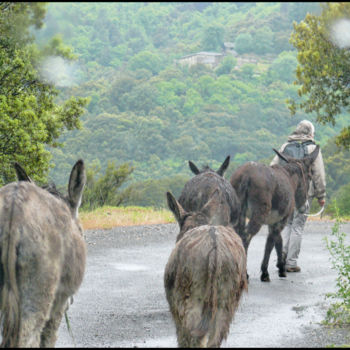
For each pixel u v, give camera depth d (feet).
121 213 95.71
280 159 51.21
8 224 18.65
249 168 45.80
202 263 21.99
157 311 35.91
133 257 55.93
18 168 23.20
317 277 47.85
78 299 38.96
